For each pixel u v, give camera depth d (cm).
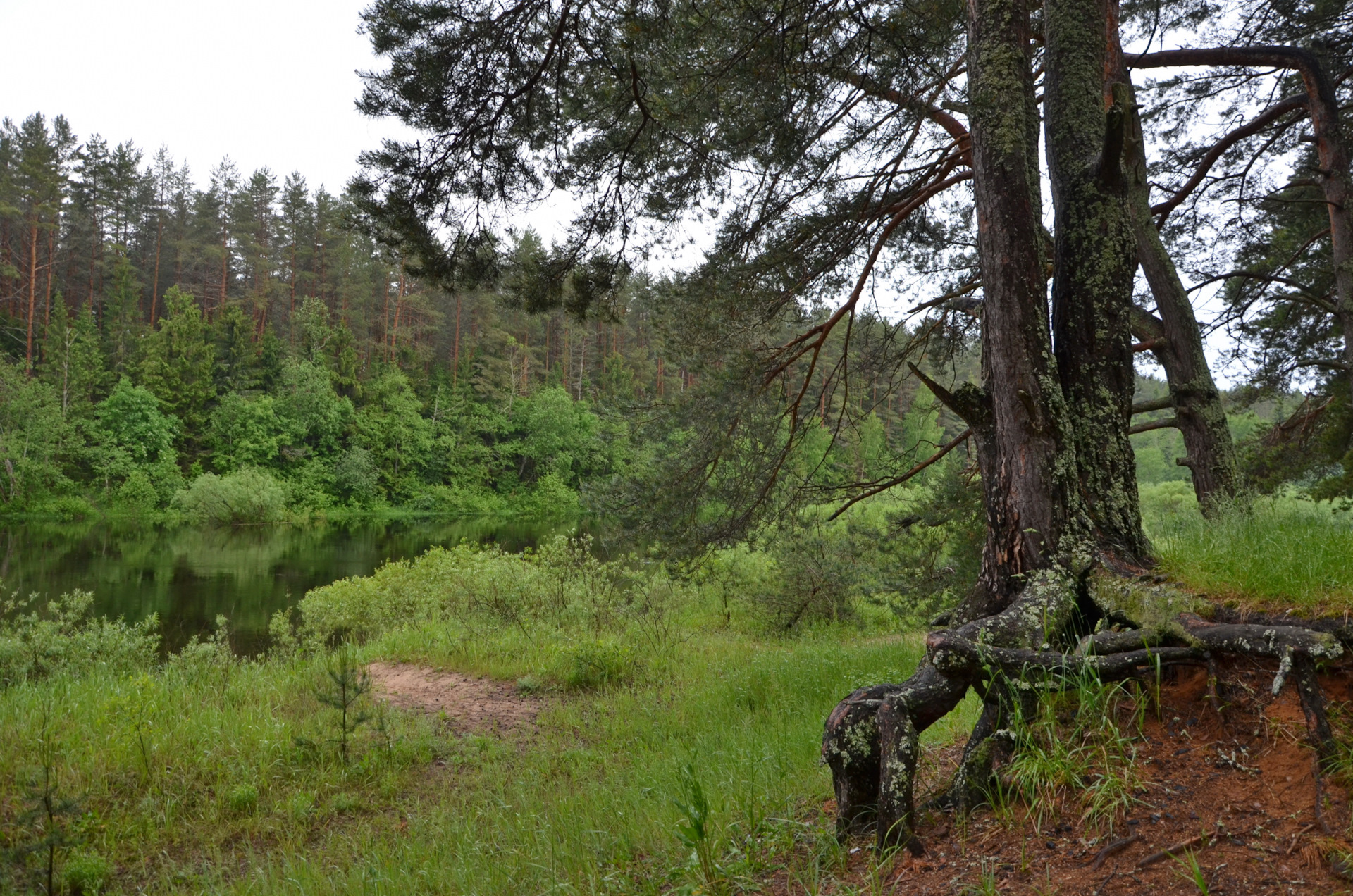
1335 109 928
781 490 1105
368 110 613
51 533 3775
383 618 1566
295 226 6825
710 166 834
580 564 1544
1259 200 1176
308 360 6225
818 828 383
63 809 496
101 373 5394
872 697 378
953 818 350
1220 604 371
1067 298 509
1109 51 825
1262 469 1281
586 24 611
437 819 580
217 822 601
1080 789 324
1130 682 367
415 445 6369
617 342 7431
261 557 3192
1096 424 481
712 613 1652
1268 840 270
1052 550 438
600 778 655
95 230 6506
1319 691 302
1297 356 1337
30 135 5744
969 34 525
